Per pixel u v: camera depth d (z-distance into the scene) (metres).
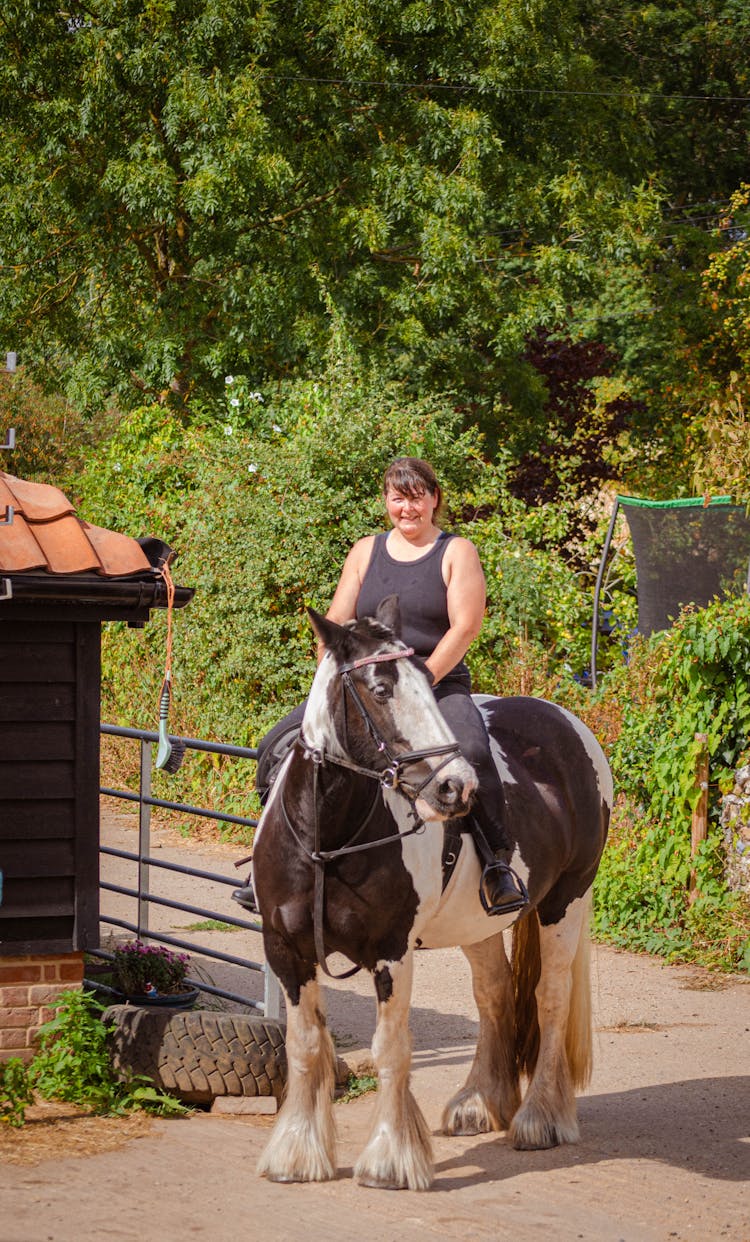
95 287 22.91
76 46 20.62
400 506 5.34
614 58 30.61
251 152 19.77
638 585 14.88
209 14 20.14
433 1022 7.67
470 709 5.31
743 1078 6.66
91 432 26.89
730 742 9.68
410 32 22.19
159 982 6.80
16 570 5.68
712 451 18.00
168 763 6.16
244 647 13.62
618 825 10.30
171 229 22.55
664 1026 7.62
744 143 31.28
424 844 4.96
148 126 21.17
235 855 12.31
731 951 9.02
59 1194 4.74
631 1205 4.87
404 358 23.50
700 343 25.03
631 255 25.28
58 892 6.05
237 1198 4.78
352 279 22.25
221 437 17.12
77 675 6.07
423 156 22.22
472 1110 5.79
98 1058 5.95
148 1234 4.41
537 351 24.12
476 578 5.28
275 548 13.91
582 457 23.92
